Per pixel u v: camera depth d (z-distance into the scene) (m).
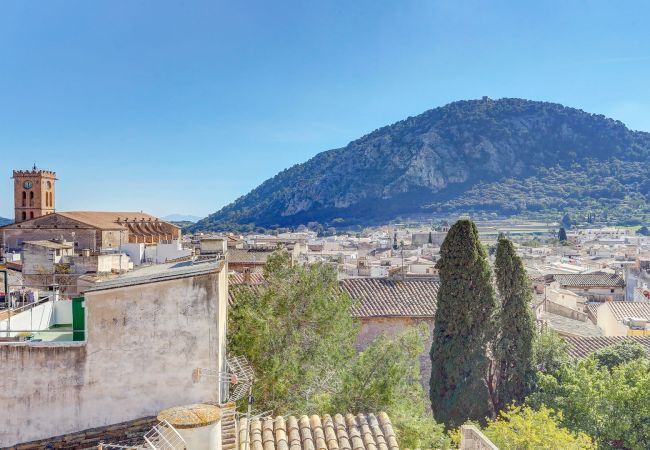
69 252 38.44
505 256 27.58
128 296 13.43
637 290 64.31
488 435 20.45
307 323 21.42
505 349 27.09
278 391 18.05
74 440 12.88
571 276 79.94
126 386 13.33
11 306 19.73
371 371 19.05
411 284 34.53
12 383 13.08
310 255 108.50
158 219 118.06
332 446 13.65
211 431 10.88
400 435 17.33
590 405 23.88
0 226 81.94
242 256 62.59
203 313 13.65
